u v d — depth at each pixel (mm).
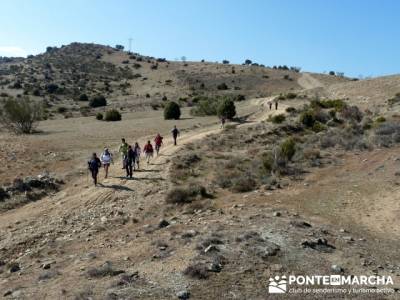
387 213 19281
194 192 22750
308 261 13117
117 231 18766
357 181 24562
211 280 11750
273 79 145625
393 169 26406
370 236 16422
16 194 24406
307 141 37469
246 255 13211
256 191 23062
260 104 79250
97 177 27250
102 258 14648
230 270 12320
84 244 17453
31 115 46656
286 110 59031
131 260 13898
